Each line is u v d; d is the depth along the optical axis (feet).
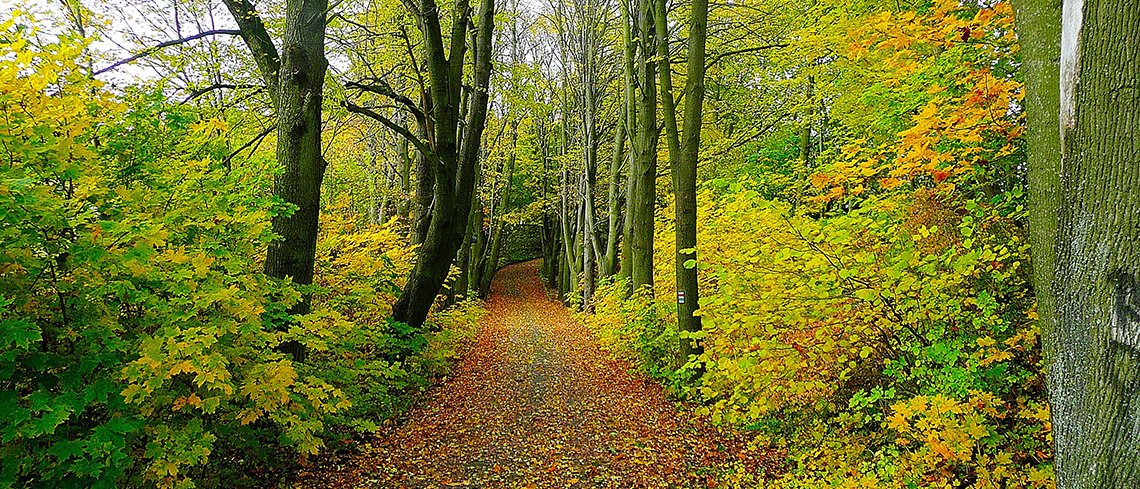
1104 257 7.06
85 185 11.97
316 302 25.36
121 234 11.77
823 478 15.71
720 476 18.79
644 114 37.06
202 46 26.20
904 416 12.85
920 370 13.64
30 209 10.27
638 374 33.37
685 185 26.96
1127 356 6.81
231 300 13.61
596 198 78.02
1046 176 8.18
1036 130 8.46
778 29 34.40
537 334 55.67
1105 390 7.02
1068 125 7.52
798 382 16.47
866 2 22.72
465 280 62.34
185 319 12.94
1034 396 13.97
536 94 69.62
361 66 36.04
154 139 14.90
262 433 17.70
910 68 17.79
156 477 12.89
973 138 15.28
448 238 30.48
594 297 54.39
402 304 30.35
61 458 10.48
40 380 11.48
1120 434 6.86
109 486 11.04
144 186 14.30
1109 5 7.02
